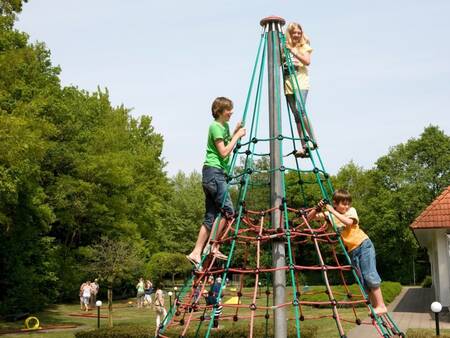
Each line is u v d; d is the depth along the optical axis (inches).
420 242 1050.1
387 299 1124.5
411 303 1117.7
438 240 775.1
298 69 279.3
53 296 1163.3
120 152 1509.6
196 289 243.1
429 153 2059.5
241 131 243.3
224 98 244.7
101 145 1334.9
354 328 687.7
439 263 771.4
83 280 1336.1
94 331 623.8
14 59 706.8
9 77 718.5
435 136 2073.1
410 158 2116.1
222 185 236.7
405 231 2014.0
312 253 1781.5
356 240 244.1
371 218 2092.8
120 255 964.6
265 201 1417.3
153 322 847.7
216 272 230.7
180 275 2041.1
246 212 247.1
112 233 1391.5
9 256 1031.0
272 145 256.1
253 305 219.0
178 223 2564.0
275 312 240.5
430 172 2031.3
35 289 1075.9
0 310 982.4
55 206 1169.4
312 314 848.3
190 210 2642.7
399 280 2156.7
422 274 2181.3
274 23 273.1
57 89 1216.2
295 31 276.1
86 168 1216.8
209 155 240.7
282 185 249.8
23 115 749.3
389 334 232.7
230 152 235.9
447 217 746.2
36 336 705.6
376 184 2187.5
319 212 256.4
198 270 233.0
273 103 261.1
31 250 1072.8
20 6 756.6
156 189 1886.1
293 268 222.8
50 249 1138.0
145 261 1562.5
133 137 1936.5
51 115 1118.4
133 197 1582.2
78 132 1249.4
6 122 660.7
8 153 663.1
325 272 227.6
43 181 1176.8
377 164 2180.1
